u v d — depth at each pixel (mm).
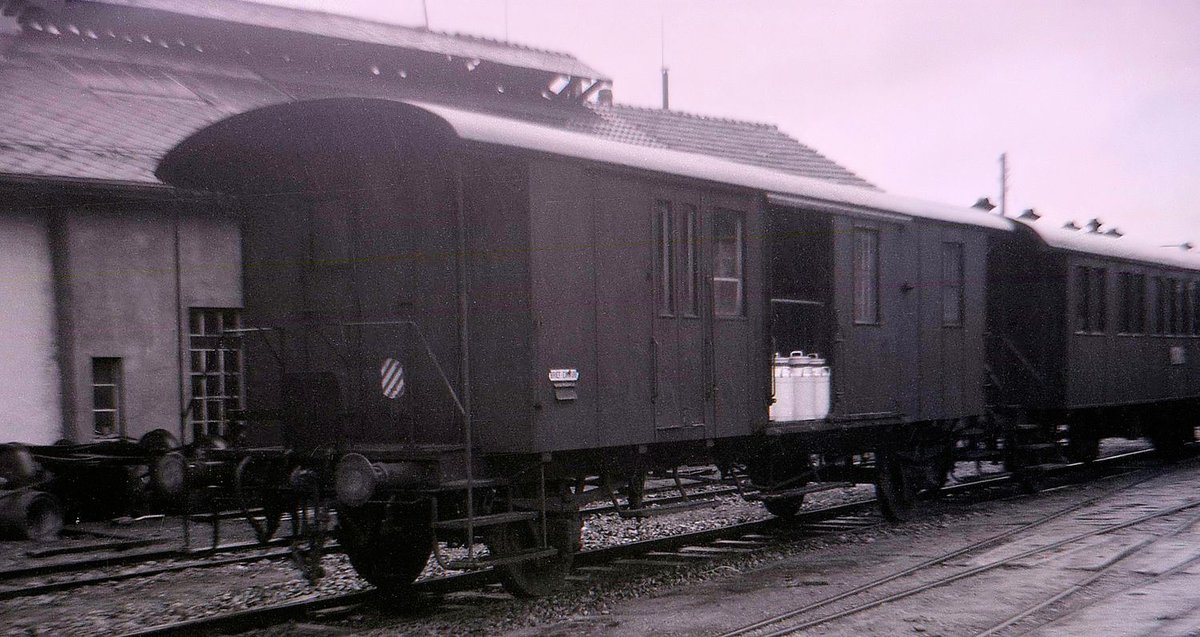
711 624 7738
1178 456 22453
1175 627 7320
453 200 8945
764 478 12336
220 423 16438
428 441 9008
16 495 12781
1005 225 16641
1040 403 17578
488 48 23125
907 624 7645
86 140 15328
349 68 20859
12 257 14680
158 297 15891
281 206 9953
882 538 12031
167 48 18922
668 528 13164
